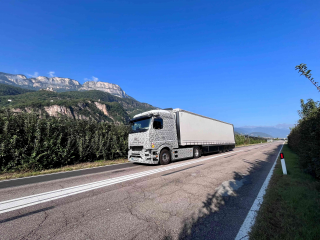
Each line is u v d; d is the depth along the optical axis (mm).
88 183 5957
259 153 17750
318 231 2715
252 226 3031
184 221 3236
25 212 3621
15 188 5438
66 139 10391
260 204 4031
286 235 2666
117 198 4426
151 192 4898
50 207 3879
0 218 3355
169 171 7867
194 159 12398
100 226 3033
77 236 2727
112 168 9234
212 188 5273
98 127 12844
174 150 10742
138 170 8336
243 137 46750
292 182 5691
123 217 3381
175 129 11078
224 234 2799
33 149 8750
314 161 5824
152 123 9531
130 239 2645
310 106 10180
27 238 2676
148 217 3389
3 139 8094
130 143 10305
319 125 5562
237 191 5051
